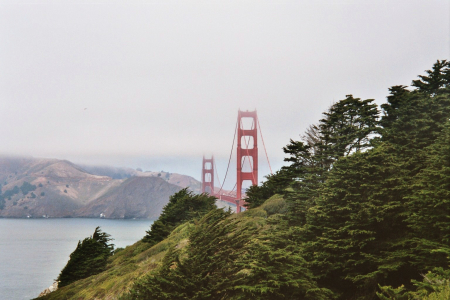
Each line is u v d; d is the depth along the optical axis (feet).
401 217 78.89
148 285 72.64
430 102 119.14
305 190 104.17
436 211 69.31
